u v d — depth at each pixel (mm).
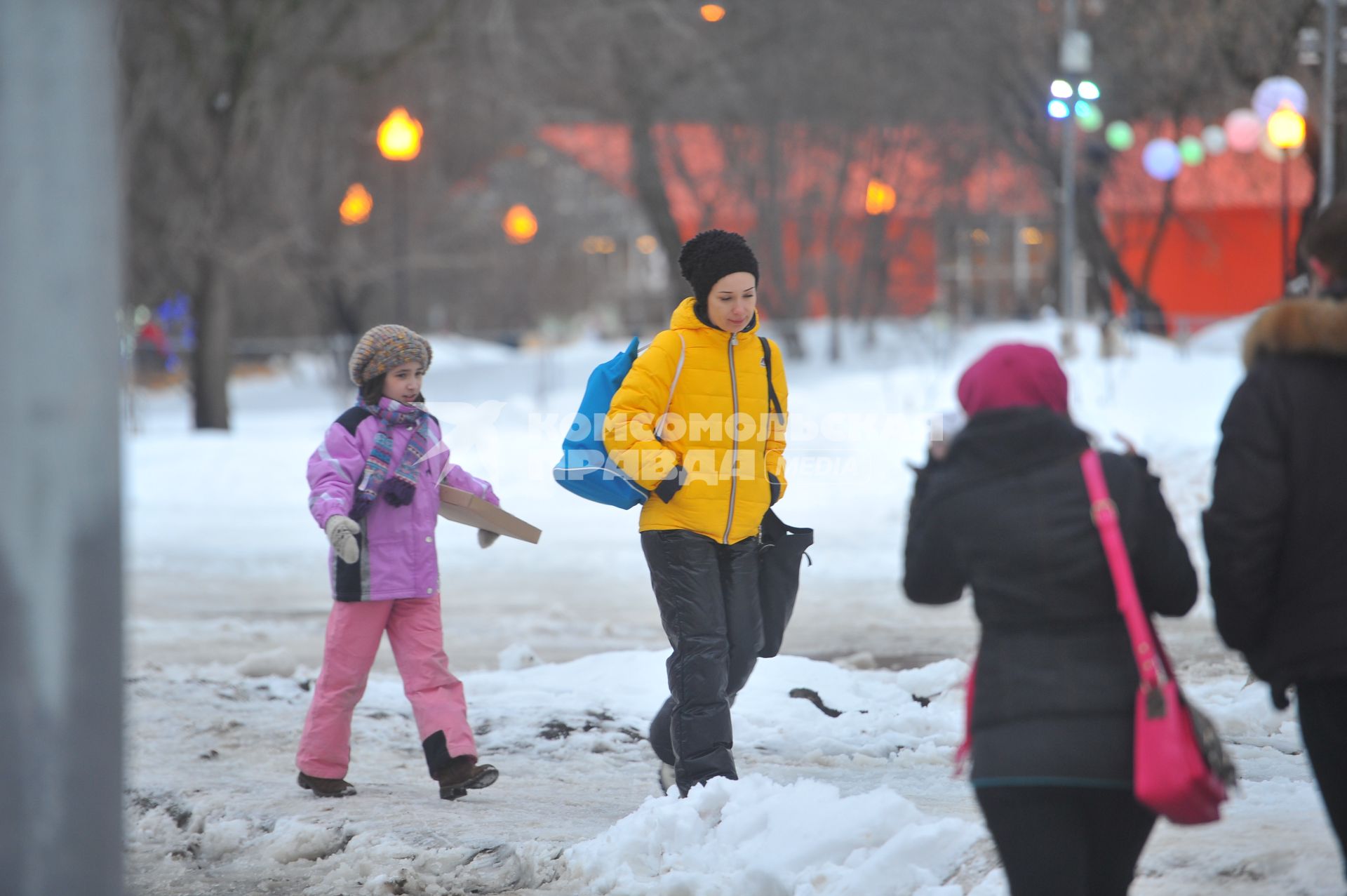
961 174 142125
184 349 127312
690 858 18594
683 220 181375
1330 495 12750
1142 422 80438
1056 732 12344
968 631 40375
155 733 28859
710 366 21203
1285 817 18375
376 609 23781
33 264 11180
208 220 115750
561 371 145625
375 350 23844
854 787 22906
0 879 11172
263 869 21281
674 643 21234
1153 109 109750
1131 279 131750
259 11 111562
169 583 53594
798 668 31297
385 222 153750
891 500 72438
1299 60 89312
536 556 60188
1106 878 12805
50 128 11219
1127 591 12406
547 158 187500
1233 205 150125
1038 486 12867
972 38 124438
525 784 25062
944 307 145625
